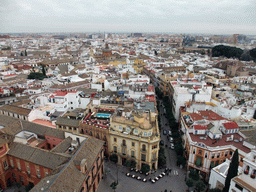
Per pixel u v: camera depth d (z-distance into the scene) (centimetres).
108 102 11319
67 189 5616
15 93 14612
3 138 7500
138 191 7725
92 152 7331
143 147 8369
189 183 7475
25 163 7231
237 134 9219
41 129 9050
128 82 15625
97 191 7606
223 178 6962
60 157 6962
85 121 9512
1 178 7350
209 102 12456
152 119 9688
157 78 19912
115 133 8688
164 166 9138
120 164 9156
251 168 5394
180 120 11725
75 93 11981
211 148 7944
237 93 14888
